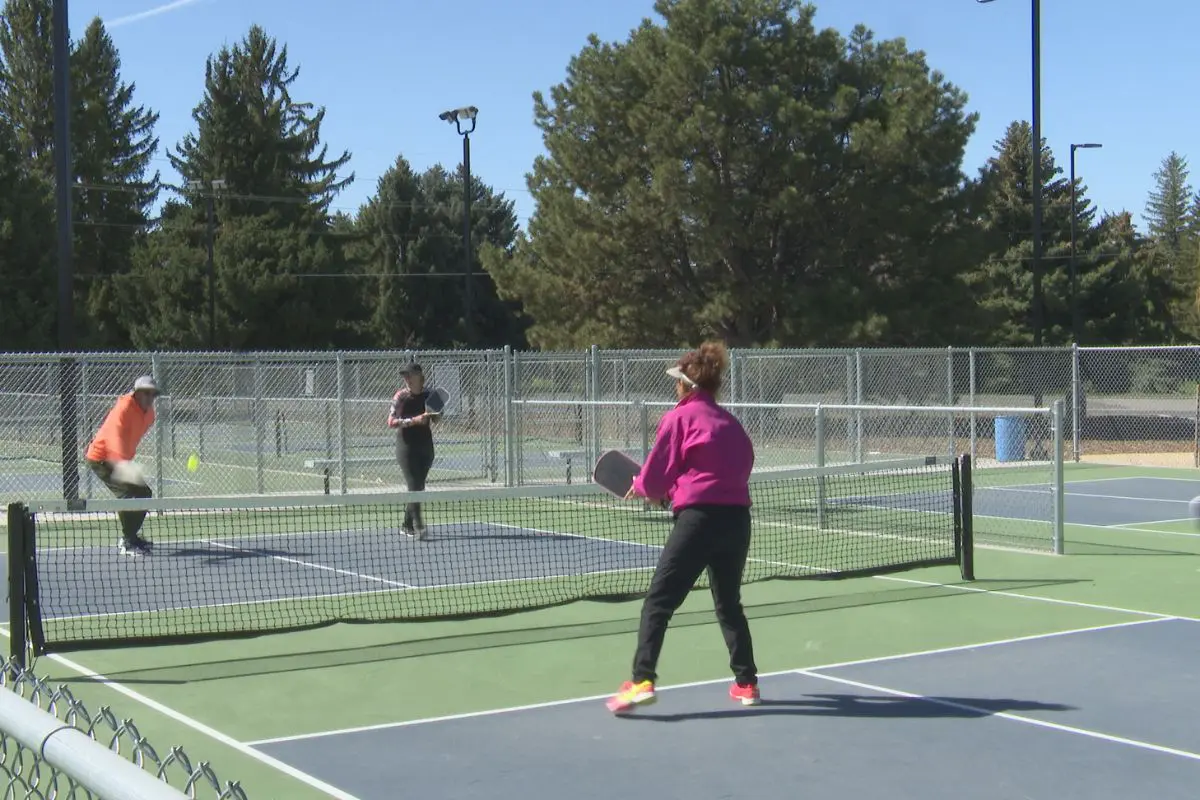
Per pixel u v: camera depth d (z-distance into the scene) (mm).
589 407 19094
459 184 78000
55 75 15281
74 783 2770
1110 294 55156
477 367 22125
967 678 7586
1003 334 43844
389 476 20078
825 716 6754
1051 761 5938
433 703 7117
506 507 16562
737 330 33062
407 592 10531
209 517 15656
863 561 12117
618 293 34344
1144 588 10734
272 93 73438
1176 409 39031
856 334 30078
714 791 5535
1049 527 14930
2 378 27844
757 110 30188
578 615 9719
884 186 31125
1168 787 5555
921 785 5598
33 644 7633
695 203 30562
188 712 6945
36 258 47562
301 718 6809
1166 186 107812
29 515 7633
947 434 24672
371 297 66562
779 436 23297
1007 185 57844
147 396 12375
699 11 31406
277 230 56094
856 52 33125
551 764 5949
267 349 55000
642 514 15547
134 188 65500
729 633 6926
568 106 34469
